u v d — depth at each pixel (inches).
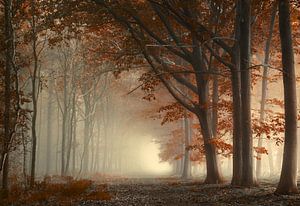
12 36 668.7
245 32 766.5
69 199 613.0
